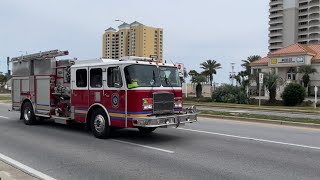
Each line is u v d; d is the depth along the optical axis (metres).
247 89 46.75
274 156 8.59
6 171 7.01
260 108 29.80
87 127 11.81
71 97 12.48
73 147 9.74
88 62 11.92
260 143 10.46
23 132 12.70
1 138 11.30
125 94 10.39
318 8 122.75
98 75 11.35
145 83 10.51
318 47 68.69
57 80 13.65
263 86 45.66
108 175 6.83
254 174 6.90
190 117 11.15
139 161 8.02
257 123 16.22
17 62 15.64
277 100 44.38
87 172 7.05
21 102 15.34
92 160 8.12
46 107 13.84
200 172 7.04
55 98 13.62
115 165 7.64
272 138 11.48
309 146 10.00
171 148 9.60
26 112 15.02
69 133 12.47
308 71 62.03
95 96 11.44
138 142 10.58
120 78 10.54
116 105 10.70
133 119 10.17
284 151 9.23
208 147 9.76
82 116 12.01
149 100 10.46
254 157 8.45
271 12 132.62
